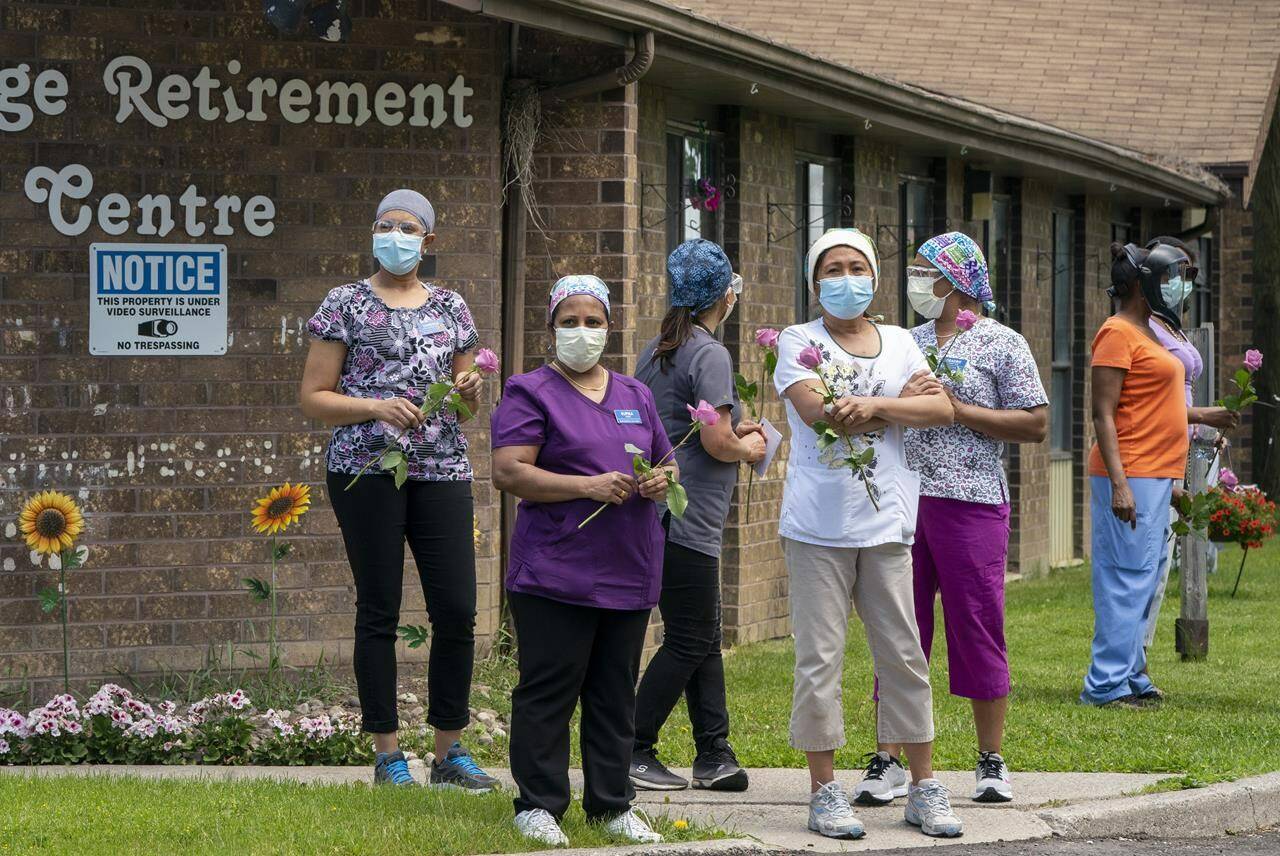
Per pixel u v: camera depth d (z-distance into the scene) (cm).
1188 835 1216
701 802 1235
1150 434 1606
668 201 1991
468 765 1240
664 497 1058
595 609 1054
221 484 1584
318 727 1378
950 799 1232
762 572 2144
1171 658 1930
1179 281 1616
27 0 1547
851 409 1088
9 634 1545
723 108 2098
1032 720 1520
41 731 1380
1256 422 3938
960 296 1273
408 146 1623
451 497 1227
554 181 1722
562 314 1050
